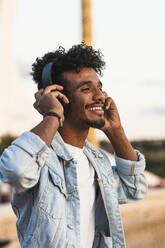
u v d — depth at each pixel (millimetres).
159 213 10211
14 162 1845
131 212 9523
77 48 2168
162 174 41719
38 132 1936
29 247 1888
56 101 2016
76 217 1985
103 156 2264
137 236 7867
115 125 2355
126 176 2359
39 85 2342
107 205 2164
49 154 1919
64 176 2039
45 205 1918
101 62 2207
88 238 2090
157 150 44969
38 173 1897
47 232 1888
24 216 1984
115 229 2164
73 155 2131
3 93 41062
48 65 2152
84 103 2111
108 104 2346
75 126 2146
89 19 10406
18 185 1867
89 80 2125
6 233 6926
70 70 2141
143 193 2396
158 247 7715
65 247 1910
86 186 2109
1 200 12383
